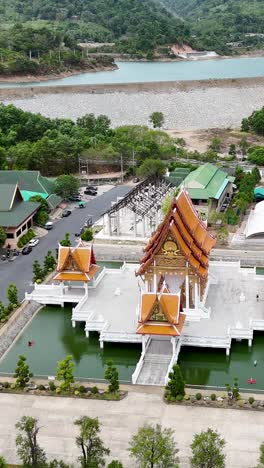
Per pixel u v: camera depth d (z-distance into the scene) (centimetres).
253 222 16088
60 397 9375
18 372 9588
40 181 18950
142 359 10344
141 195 16962
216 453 7212
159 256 11356
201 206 17175
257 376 10238
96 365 10750
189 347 10956
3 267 14475
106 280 13400
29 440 7662
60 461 7581
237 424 8531
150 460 7156
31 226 16862
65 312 12531
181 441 8181
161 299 10212
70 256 12212
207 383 10081
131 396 9356
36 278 13488
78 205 18738
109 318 11625
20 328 11844
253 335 11275
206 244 12312
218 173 19188
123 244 15738
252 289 12694
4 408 9125
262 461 7238
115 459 7906
